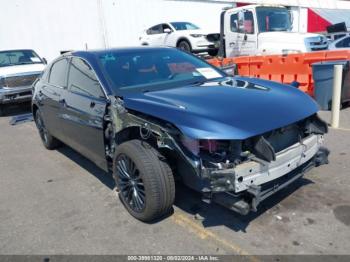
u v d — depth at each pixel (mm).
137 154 3229
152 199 3182
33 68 10000
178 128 2938
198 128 2840
